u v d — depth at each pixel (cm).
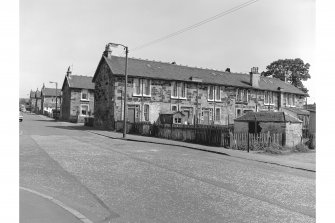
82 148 1864
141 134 3192
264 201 824
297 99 5134
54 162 1321
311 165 1525
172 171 1206
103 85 4041
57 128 3778
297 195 903
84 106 5984
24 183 933
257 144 2119
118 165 1300
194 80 4084
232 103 4406
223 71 4819
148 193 861
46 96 9488
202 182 1029
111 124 3728
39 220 599
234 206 768
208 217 678
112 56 4044
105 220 640
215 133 2277
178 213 697
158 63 4275
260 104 4675
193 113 4106
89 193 844
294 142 2262
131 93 3728
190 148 2133
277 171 1341
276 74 6900
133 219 649
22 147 1808
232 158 1714
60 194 825
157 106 3875
